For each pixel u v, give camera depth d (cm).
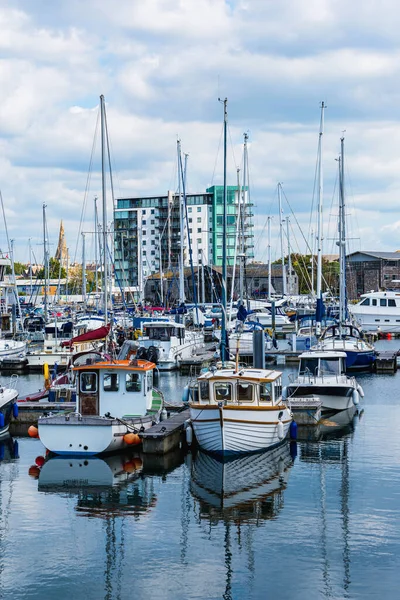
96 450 3216
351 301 11812
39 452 3419
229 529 2392
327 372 4528
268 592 1959
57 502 2684
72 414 3344
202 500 2689
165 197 18738
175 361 6034
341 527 2395
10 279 10125
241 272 7181
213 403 3278
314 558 2159
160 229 18425
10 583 2027
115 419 3225
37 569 2116
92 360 3931
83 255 10581
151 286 15412
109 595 1950
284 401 3869
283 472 3042
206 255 19300
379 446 3481
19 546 2280
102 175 4803
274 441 3297
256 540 2297
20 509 2614
